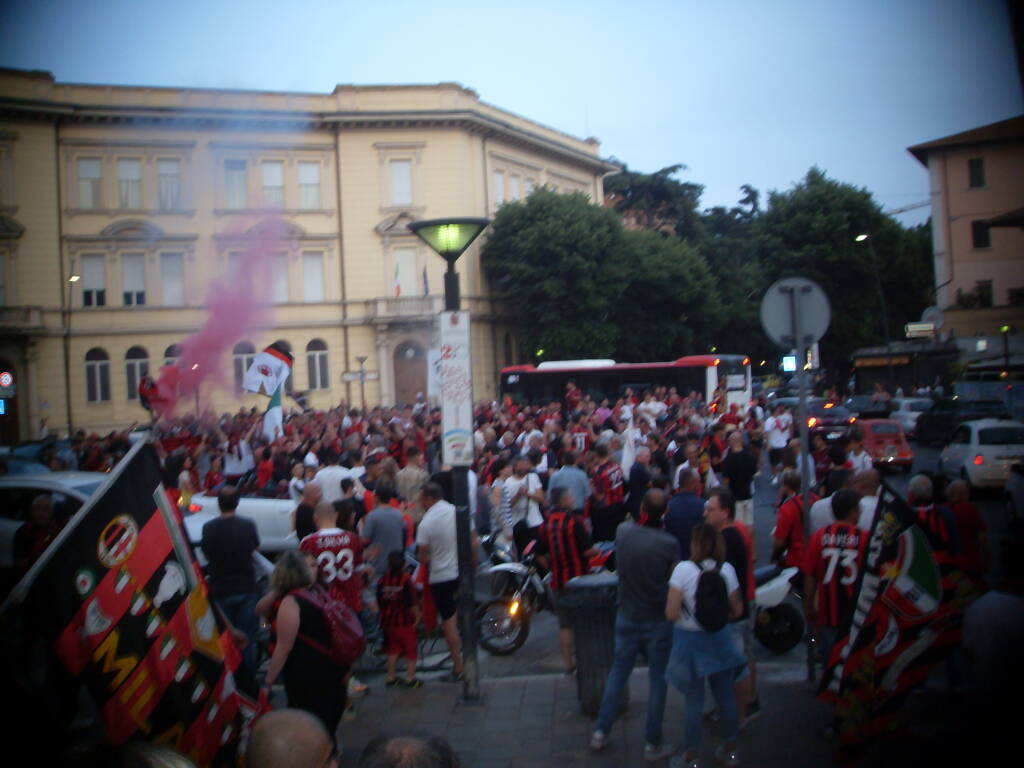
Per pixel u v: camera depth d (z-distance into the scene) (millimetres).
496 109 49000
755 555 13531
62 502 9562
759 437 21844
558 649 9469
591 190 58688
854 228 53156
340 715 6039
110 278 41594
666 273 48438
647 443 15773
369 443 16219
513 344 50344
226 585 7715
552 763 6465
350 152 45188
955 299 42375
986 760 5016
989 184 41625
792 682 7871
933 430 29234
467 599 7832
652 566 6492
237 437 18922
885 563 6137
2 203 39844
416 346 45188
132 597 4371
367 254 45344
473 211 46625
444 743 2736
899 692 6031
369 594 9781
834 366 54938
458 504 7891
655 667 6496
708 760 6289
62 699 4086
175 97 42156
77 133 40969
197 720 4551
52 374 40500
